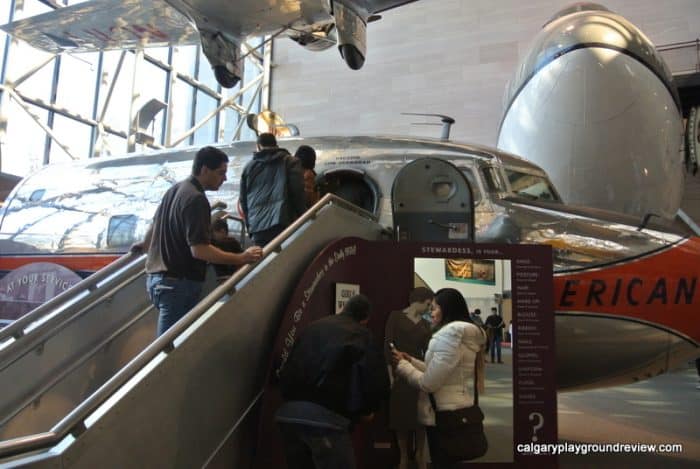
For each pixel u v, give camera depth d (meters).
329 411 2.88
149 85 16.22
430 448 3.49
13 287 7.38
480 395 3.88
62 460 2.11
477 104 16.16
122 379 2.43
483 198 5.35
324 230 4.14
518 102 8.84
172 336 2.72
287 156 4.37
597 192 8.09
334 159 6.03
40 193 7.95
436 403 3.37
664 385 12.25
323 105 18.05
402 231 4.90
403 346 3.99
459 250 4.09
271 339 3.51
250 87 18.62
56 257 7.16
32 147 13.23
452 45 16.69
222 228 4.98
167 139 16.52
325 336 2.96
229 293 3.18
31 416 3.49
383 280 4.12
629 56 8.22
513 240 4.99
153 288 3.31
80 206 7.45
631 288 4.68
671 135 8.30
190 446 2.80
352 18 6.39
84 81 14.55
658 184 8.16
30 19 9.66
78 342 3.80
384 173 5.76
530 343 3.94
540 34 9.28
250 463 3.29
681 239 4.91
